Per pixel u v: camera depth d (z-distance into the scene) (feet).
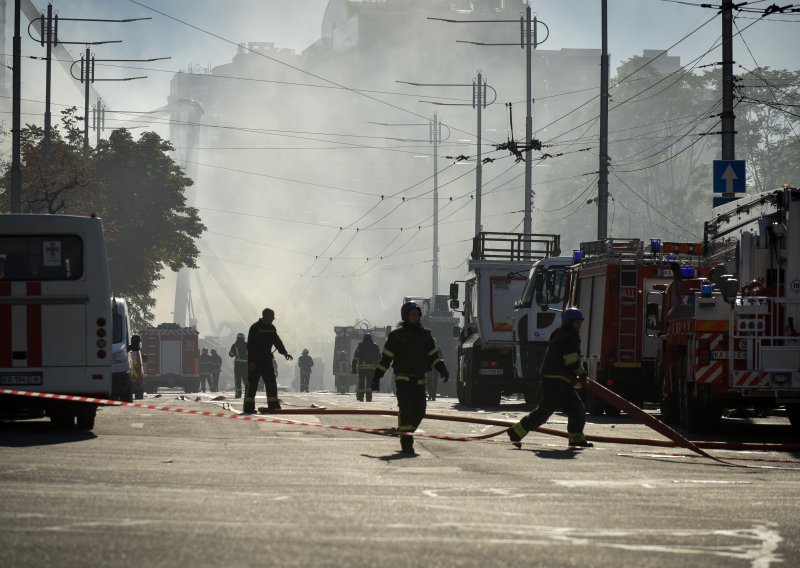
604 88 207.62
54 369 87.86
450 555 32.83
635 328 127.44
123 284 289.94
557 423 111.14
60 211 267.59
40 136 266.36
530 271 154.10
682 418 100.07
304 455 67.36
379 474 56.59
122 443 75.36
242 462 62.13
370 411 112.27
